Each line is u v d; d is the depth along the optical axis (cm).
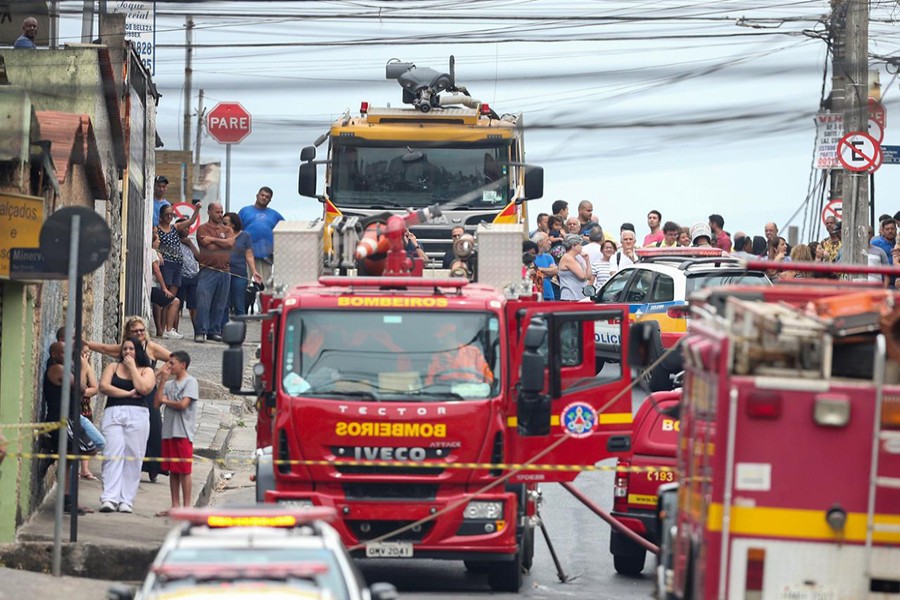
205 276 9838
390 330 4706
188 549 2903
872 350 3259
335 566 2884
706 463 3341
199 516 3053
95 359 7306
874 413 3203
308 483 4644
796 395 3219
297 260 5175
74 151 5928
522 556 5062
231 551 2903
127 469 5606
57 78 7050
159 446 6281
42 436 5556
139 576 4831
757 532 3225
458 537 4644
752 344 3234
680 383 6938
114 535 5081
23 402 5088
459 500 4628
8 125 4750
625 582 5109
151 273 10494
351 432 4619
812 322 3253
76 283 4834
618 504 5144
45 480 5709
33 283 5100
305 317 4706
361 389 4644
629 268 9256
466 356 4697
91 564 4806
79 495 5881
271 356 4991
